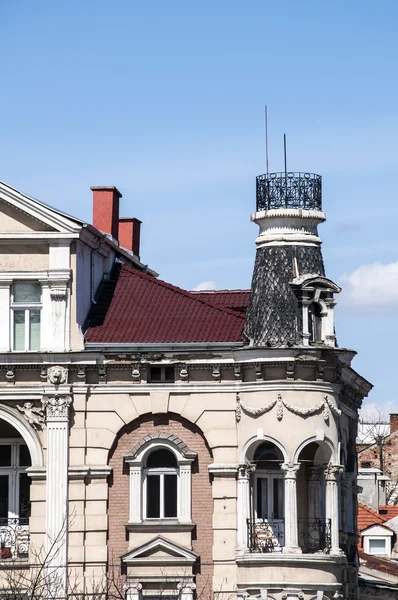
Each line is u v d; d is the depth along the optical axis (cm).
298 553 7331
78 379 7519
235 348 7475
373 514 10894
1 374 7512
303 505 7581
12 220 7562
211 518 7456
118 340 7550
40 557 7400
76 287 7556
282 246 7650
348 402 8181
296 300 7562
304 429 7419
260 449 7594
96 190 8800
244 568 7369
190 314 7700
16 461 7650
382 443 14038
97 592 7150
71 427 7500
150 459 7550
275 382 7419
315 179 7781
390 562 10006
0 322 7550
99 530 7444
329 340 7600
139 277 7950
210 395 7506
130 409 7519
